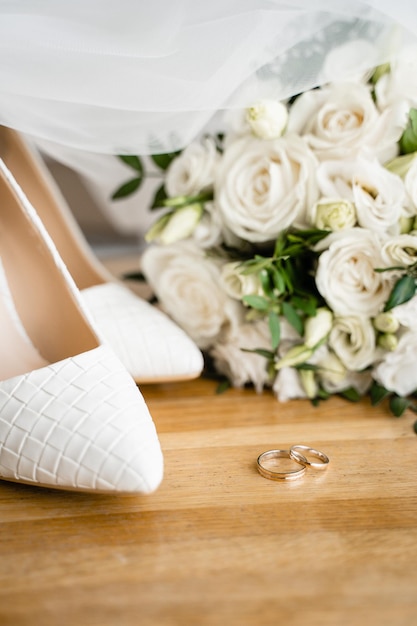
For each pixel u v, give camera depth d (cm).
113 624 32
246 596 33
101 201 73
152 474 36
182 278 50
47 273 44
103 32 43
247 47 43
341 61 45
